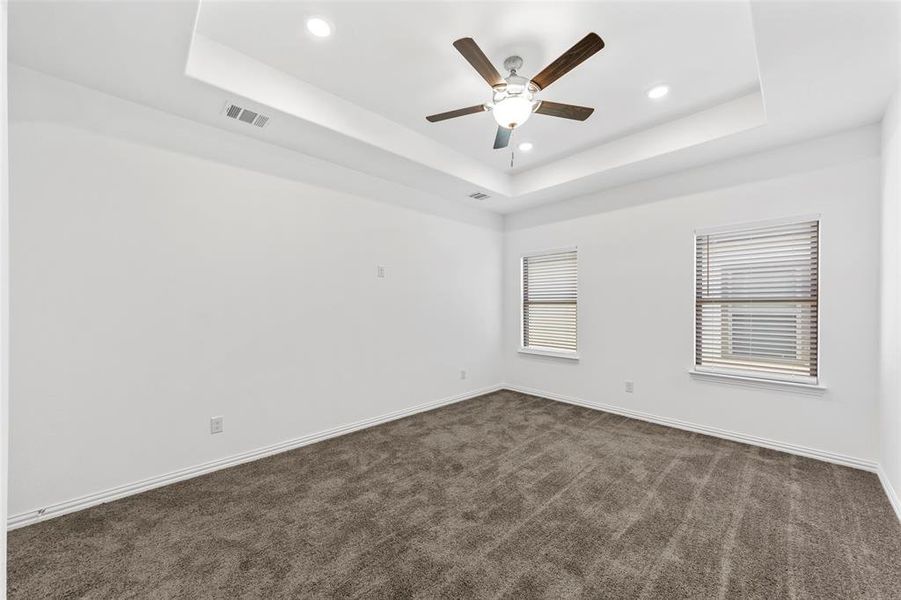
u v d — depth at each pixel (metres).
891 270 2.37
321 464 2.85
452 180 3.93
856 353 2.75
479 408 4.36
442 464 2.84
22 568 1.75
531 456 2.98
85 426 2.28
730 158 3.33
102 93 2.35
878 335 2.65
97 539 1.95
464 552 1.84
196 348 2.70
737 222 3.30
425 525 2.06
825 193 2.88
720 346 3.45
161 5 1.68
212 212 2.77
